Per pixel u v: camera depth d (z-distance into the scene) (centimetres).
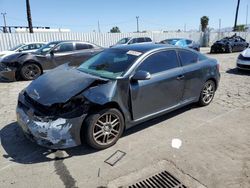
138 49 430
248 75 924
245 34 3531
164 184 287
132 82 377
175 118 480
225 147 367
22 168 321
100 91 345
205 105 548
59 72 425
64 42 947
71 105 329
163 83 420
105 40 2414
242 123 457
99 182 291
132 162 330
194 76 484
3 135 414
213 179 293
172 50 454
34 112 334
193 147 368
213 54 1995
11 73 859
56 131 321
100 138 360
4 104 590
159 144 378
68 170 316
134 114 390
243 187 279
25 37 1986
